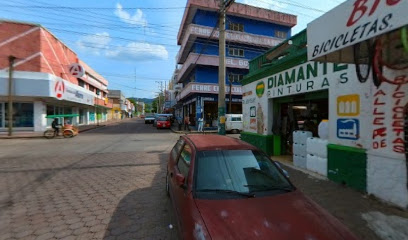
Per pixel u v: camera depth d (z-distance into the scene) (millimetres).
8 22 18984
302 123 9055
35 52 19547
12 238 3475
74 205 4699
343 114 5723
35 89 19172
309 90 6918
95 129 27828
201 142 3902
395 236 3463
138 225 3871
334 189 5410
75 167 7992
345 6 3633
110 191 5547
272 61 9750
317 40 4266
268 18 28766
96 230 3707
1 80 18531
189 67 27469
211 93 26406
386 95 4609
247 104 11383
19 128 20562
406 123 4254
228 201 2699
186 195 2891
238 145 3740
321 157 6539
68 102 25547
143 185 6016
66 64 24625
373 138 4926
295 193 3018
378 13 3102
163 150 11797
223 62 11727
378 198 4789
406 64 4160
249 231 2195
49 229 3740
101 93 45125
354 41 3473
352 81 5441
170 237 3498
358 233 3559
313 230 2258
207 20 26719
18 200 4965
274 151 9508
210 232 2182
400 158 4336
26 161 8945
